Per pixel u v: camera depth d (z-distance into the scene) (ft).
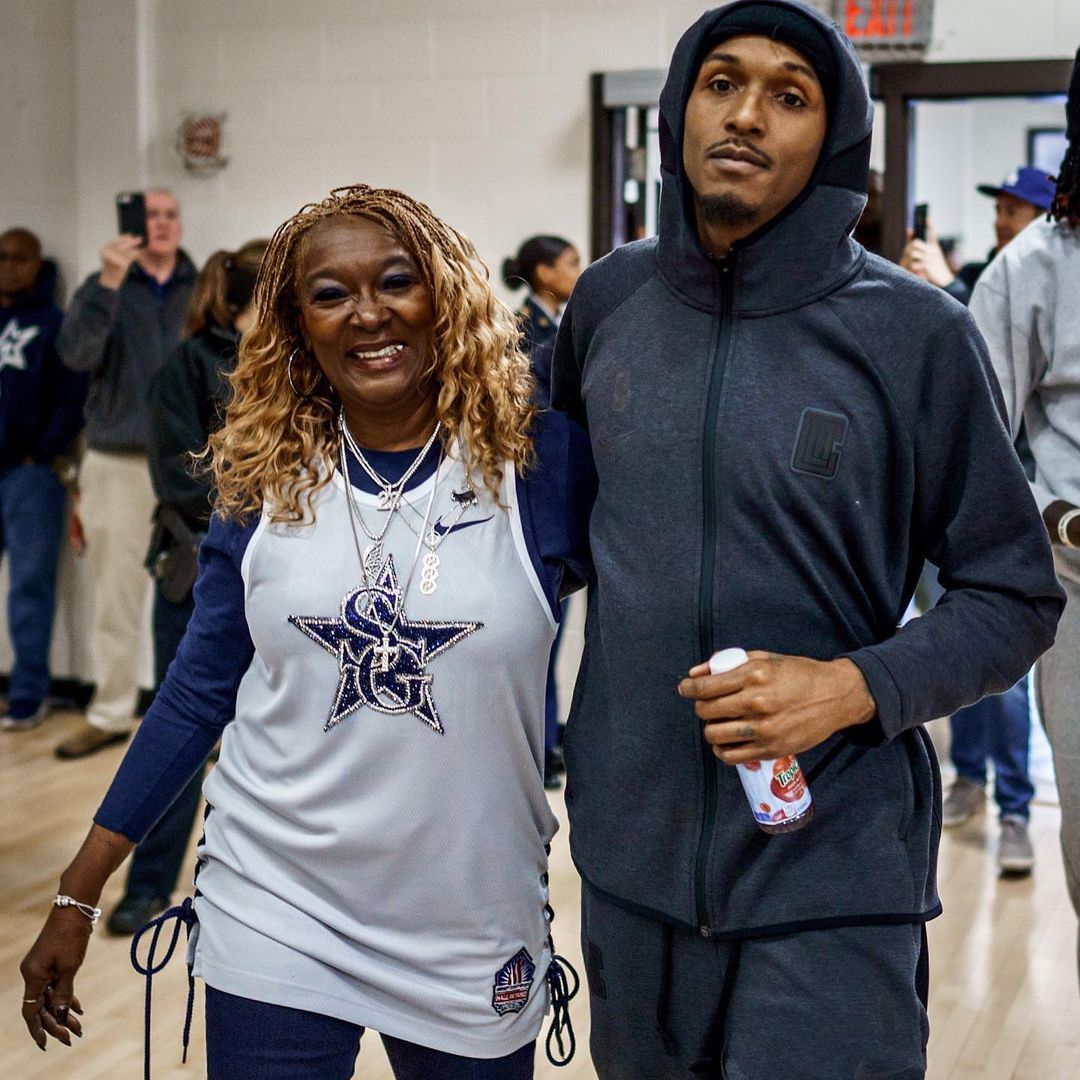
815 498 5.07
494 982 5.59
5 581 18.90
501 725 5.49
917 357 5.05
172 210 16.71
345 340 5.52
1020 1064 9.29
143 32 17.97
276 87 17.79
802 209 5.07
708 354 5.23
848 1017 5.11
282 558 5.56
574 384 5.98
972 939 11.34
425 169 17.42
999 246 14.90
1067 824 7.34
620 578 5.30
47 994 5.93
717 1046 5.41
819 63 4.97
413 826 5.42
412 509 5.56
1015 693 12.96
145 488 16.46
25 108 18.42
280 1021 5.44
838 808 5.15
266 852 5.63
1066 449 7.61
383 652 5.41
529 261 16.19
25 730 17.53
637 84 16.47
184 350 11.19
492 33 17.03
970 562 5.21
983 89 15.62
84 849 5.91
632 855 5.39
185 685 5.89
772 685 4.72
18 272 17.54
